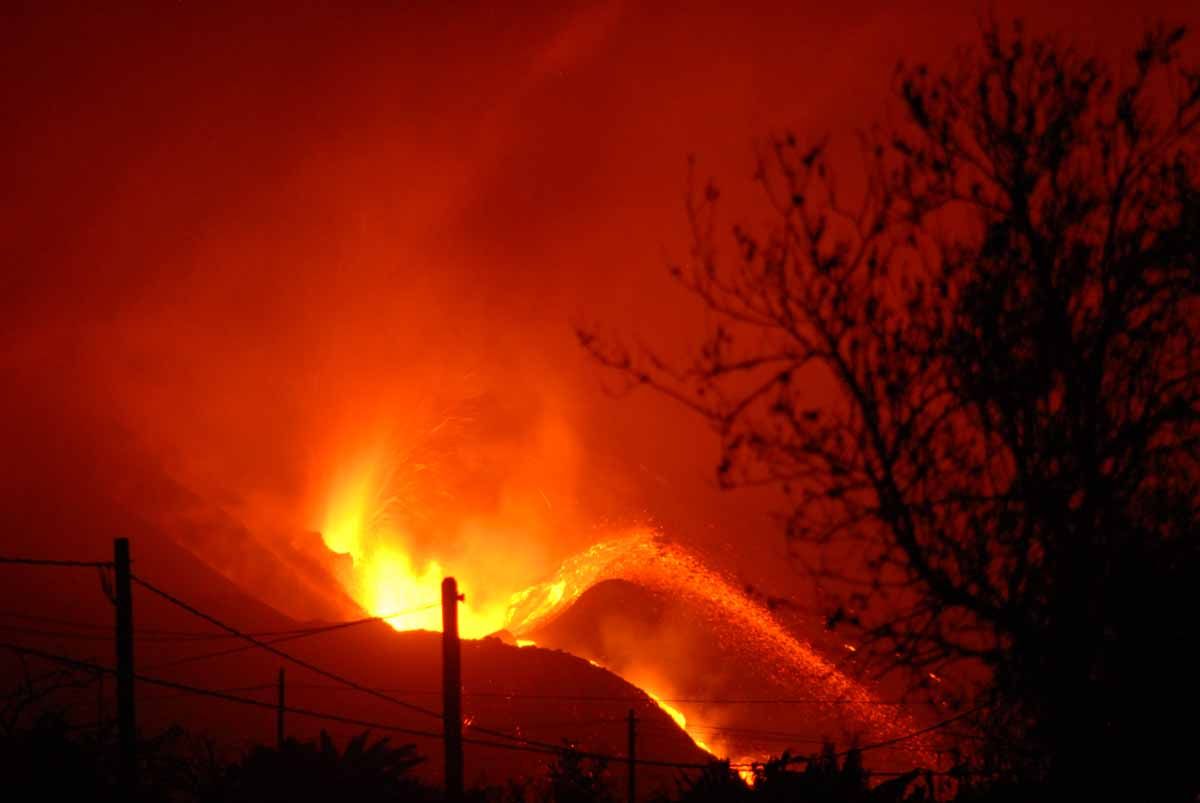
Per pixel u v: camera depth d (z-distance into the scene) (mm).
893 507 8688
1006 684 9023
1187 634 9000
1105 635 9133
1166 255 9039
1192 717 9000
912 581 8789
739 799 20031
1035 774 9531
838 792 17328
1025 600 8836
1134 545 8945
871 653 8922
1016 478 8859
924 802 16547
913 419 8797
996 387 8859
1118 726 9117
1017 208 9078
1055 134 9102
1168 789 9102
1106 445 8891
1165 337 9008
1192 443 8953
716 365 8844
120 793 21078
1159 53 9211
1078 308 8992
